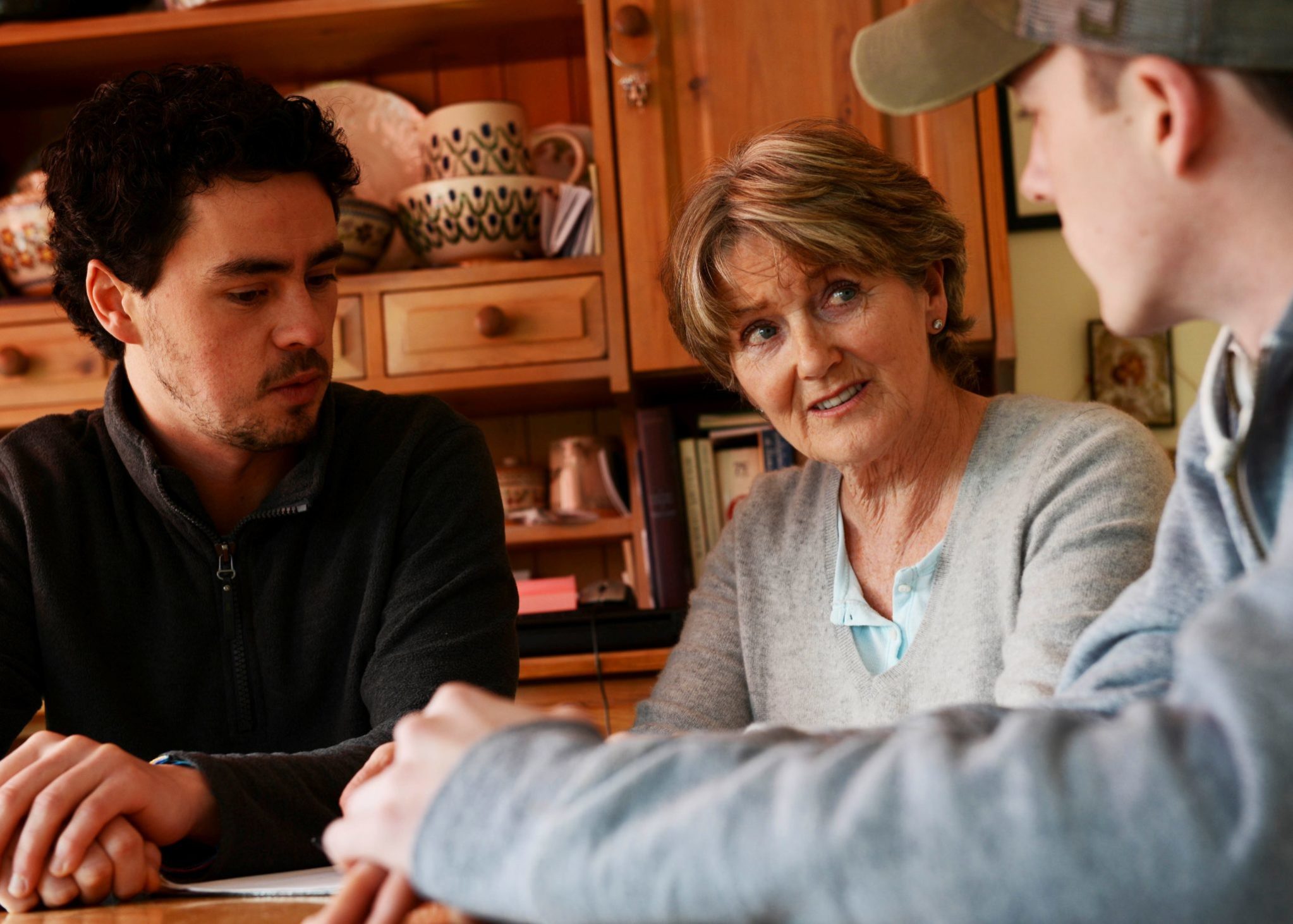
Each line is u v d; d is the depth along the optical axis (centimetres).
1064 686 67
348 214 212
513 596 136
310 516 136
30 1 214
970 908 37
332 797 101
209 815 93
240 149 121
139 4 226
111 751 91
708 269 122
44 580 129
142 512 135
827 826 39
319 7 214
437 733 49
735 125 204
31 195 213
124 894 85
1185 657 39
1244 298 52
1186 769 36
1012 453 120
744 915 40
